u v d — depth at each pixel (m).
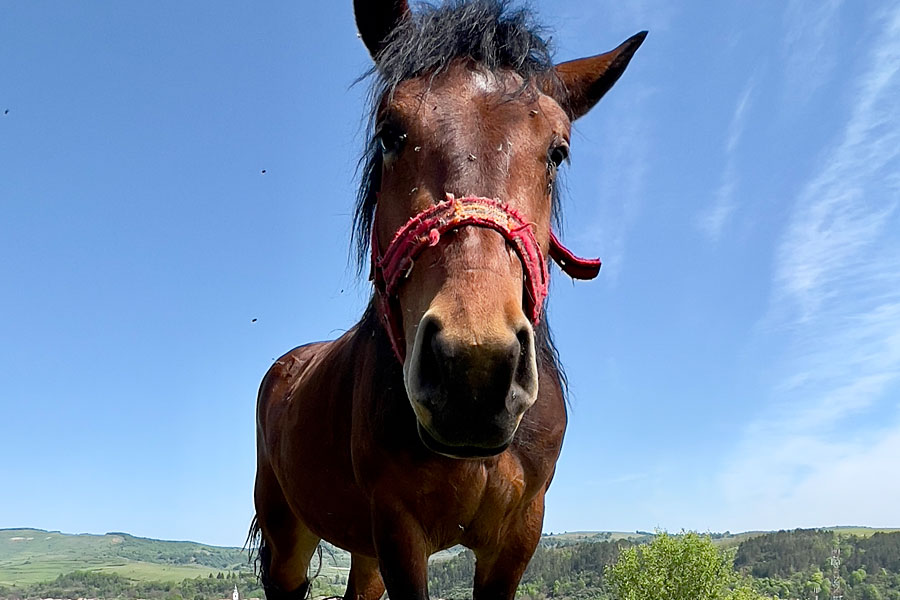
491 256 2.08
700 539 30.20
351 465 3.08
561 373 3.30
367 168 2.86
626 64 3.18
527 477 2.83
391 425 2.58
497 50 2.51
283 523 4.40
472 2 2.59
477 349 1.87
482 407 1.89
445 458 2.56
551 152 2.50
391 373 2.62
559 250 3.10
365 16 3.01
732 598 29.80
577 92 3.11
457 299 1.99
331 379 3.28
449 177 2.23
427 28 2.54
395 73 2.51
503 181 2.24
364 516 3.21
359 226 3.01
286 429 3.75
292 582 4.62
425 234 2.18
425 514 2.69
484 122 2.32
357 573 4.77
